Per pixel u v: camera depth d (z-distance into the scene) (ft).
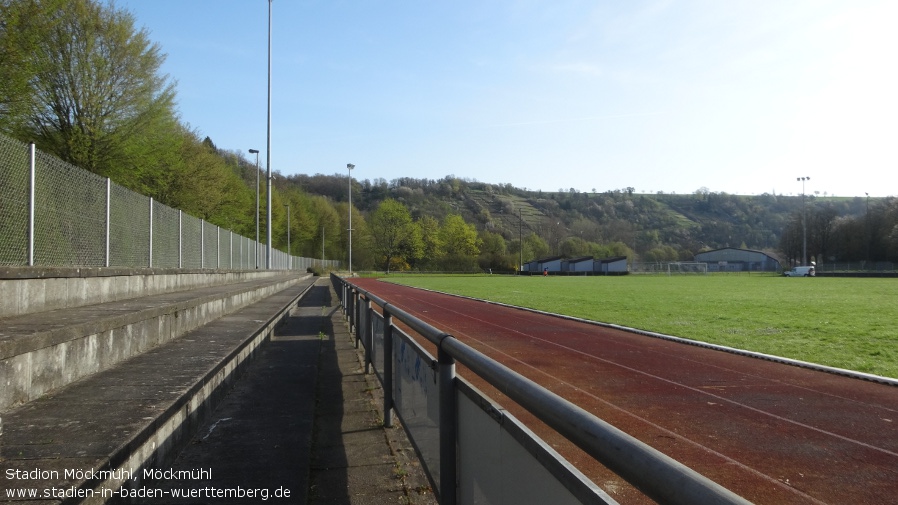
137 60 85.25
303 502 12.53
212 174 126.52
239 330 32.58
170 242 51.65
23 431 12.15
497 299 93.25
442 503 10.55
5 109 65.36
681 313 65.51
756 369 31.12
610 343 41.29
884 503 13.51
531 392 6.36
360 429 19.43
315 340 42.55
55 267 26.73
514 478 7.06
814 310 68.44
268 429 18.49
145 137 88.28
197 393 18.13
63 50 78.59
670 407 22.71
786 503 13.48
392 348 19.35
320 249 341.41
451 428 10.46
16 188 25.63
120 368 20.12
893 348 38.32
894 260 270.46
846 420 20.86
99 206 34.91
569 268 339.16
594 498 4.59
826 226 316.19
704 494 3.51
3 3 61.82
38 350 15.67
